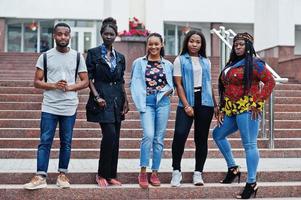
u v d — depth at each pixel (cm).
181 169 699
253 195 627
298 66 1587
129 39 1606
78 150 825
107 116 613
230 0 2764
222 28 1339
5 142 857
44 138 605
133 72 631
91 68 622
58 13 2697
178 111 637
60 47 604
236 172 655
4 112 971
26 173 645
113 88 623
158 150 630
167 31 2822
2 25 2706
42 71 606
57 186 615
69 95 606
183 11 2744
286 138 930
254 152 621
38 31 2802
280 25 1923
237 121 628
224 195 636
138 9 1778
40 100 1062
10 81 1148
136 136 909
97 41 2752
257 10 2028
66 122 609
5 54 2038
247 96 622
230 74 629
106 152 623
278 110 1091
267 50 1994
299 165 748
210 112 637
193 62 639
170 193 626
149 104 625
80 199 611
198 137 642
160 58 637
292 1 1930
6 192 600
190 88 632
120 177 657
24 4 2692
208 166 732
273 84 622
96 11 2712
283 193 647
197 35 641
